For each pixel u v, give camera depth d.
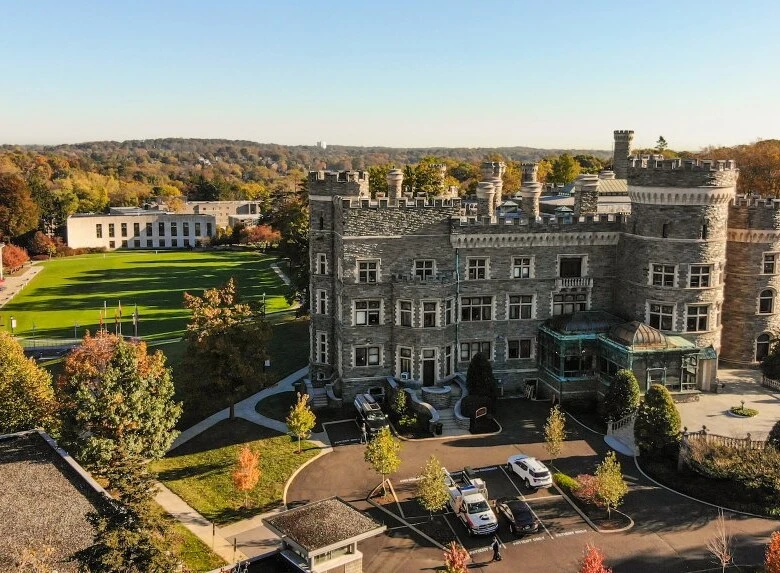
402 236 62.16
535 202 65.62
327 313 66.88
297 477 50.00
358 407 60.16
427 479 42.97
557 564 39.03
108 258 192.62
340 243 62.50
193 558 39.41
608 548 40.56
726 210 61.69
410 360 62.34
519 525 42.00
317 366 68.25
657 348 58.41
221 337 58.59
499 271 64.38
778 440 48.50
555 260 65.19
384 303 62.62
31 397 51.78
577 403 62.16
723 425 53.59
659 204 61.28
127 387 48.22
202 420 60.56
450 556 35.72
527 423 58.84
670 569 38.38
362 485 48.69
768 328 67.75
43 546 33.12
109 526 31.31
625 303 65.38
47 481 40.62
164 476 50.34
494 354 65.50
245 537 42.22
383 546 41.16
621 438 55.12
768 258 66.56
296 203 101.38
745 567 38.31
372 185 117.06
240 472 45.38
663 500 45.94
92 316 110.12
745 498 45.19
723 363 69.31
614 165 96.56
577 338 61.84
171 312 112.44
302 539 36.22
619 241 65.75
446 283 61.56
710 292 61.81
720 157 147.25
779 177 133.25
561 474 49.12
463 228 62.81
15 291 135.50
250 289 135.00
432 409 57.81
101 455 44.38
